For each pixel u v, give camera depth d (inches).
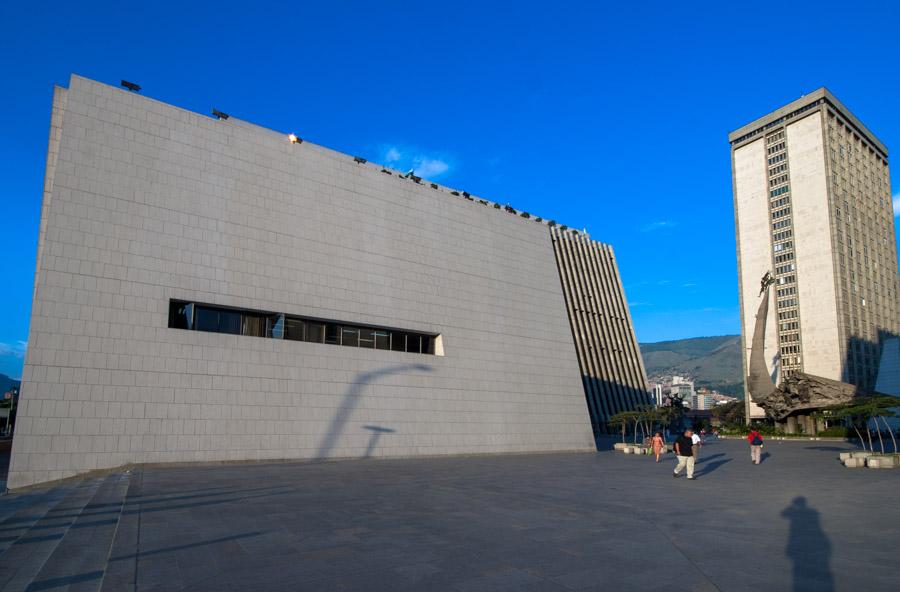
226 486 716.7
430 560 327.6
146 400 1024.9
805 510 538.0
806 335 4458.7
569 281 3449.8
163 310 1077.8
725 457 1514.5
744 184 5000.0
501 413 1582.2
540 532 414.6
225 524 441.4
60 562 323.9
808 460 1386.6
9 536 404.5
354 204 1425.9
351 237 1396.4
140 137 1125.7
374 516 485.1
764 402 2935.5
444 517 482.6
